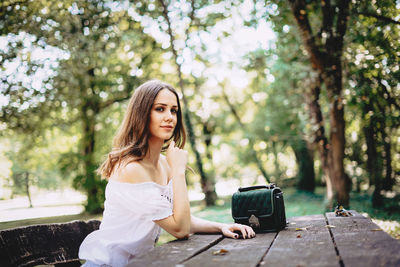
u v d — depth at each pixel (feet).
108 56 41.37
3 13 29.84
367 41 24.89
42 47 32.50
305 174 61.77
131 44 42.75
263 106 64.18
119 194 6.76
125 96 50.80
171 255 5.50
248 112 76.84
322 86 33.32
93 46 36.27
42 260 6.57
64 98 42.37
